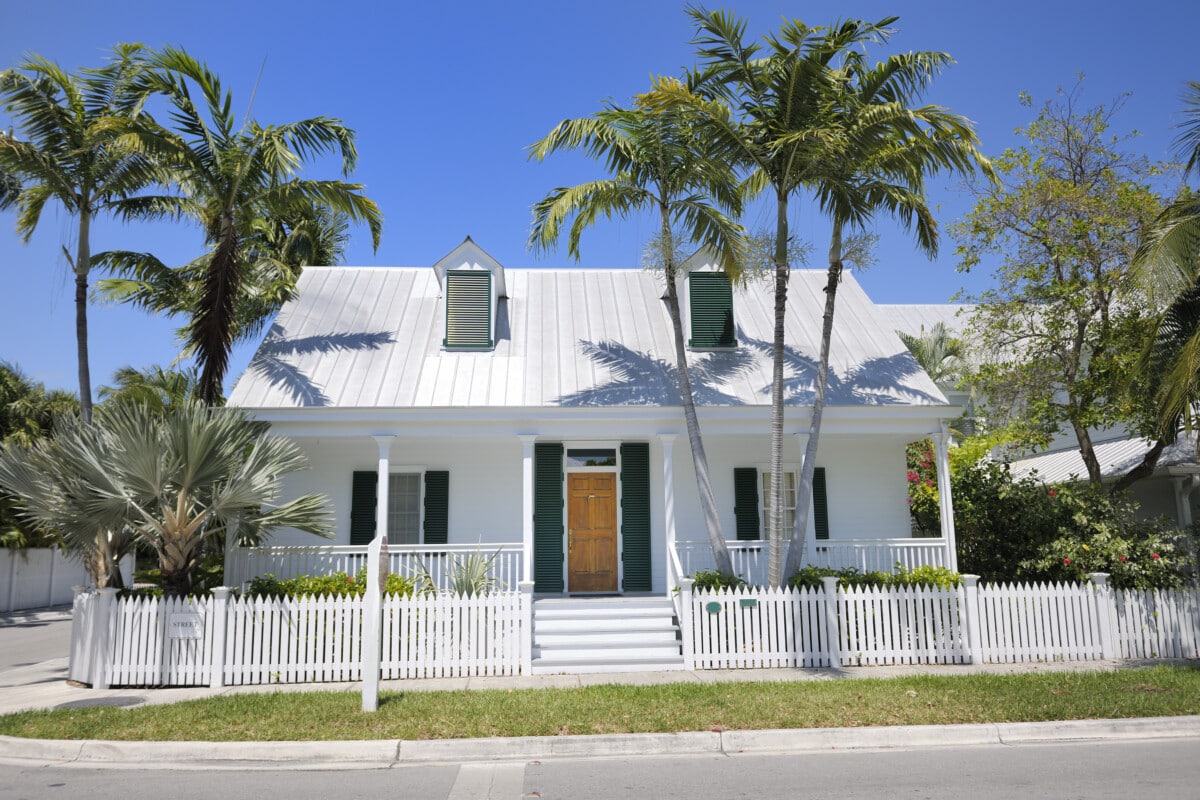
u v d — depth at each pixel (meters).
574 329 17.92
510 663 12.33
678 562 14.25
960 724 8.75
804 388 15.90
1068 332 17.69
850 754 8.19
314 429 14.83
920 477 20.30
